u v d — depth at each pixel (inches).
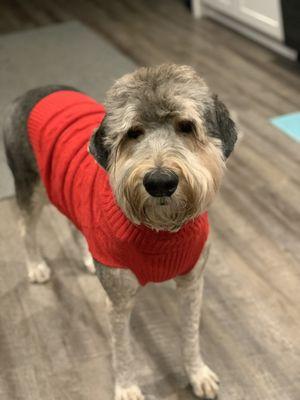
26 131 30.0
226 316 32.3
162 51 68.1
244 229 38.9
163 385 28.9
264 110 53.4
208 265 35.9
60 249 38.1
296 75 60.1
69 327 32.3
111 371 29.6
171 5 84.7
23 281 35.7
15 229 40.0
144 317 32.6
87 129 27.0
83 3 87.0
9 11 85.3
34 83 61.2
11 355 30.8
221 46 68.9
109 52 68.1
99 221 23.1
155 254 22.4
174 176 19.5
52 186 27.9
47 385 29.1
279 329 31.3
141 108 20.3
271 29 63.9
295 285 34.1
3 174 45.9
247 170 45.0
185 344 27.5
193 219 21.8
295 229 38.6
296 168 44.9
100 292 34.6
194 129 20.6
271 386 28.4
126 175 20.2
